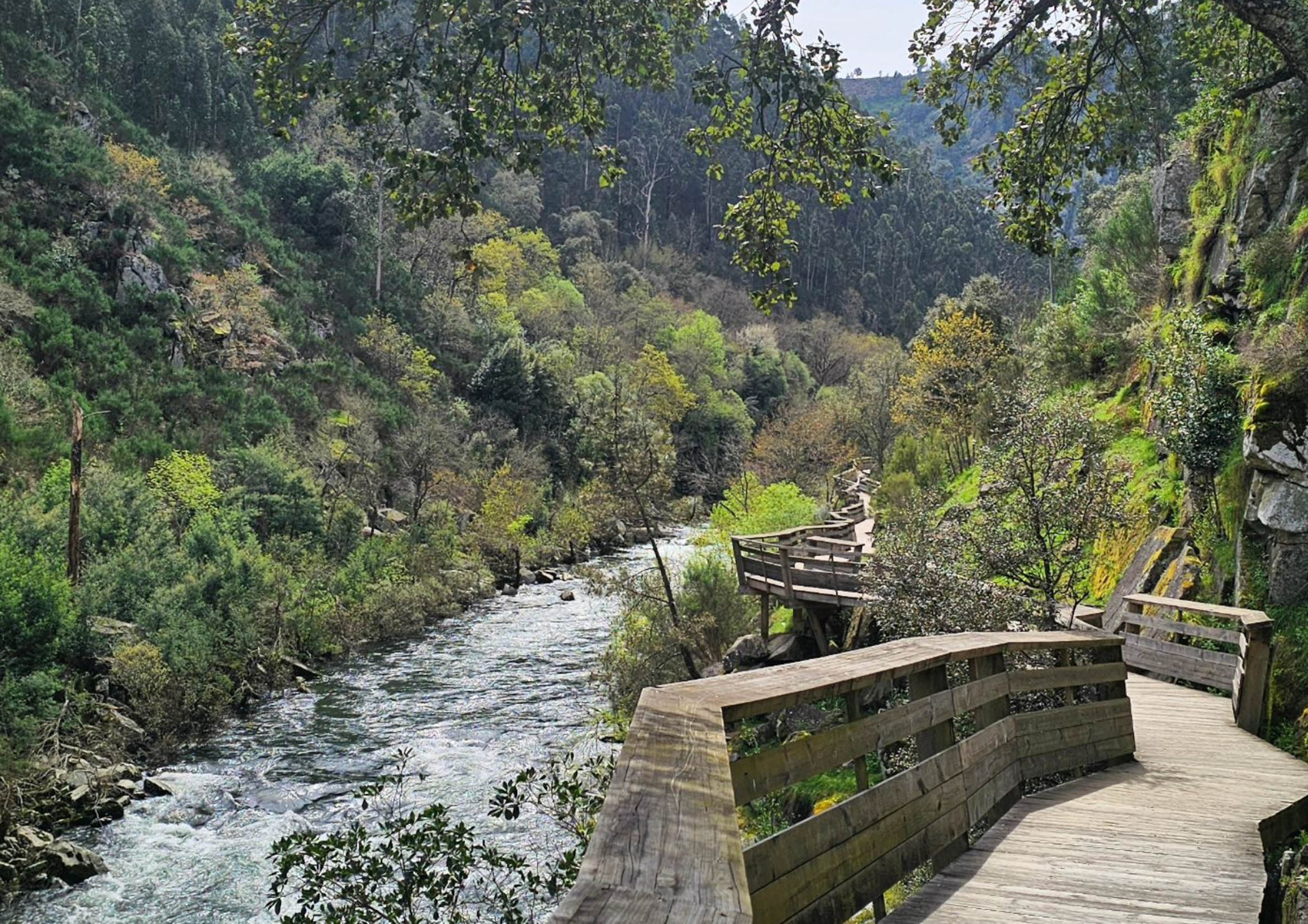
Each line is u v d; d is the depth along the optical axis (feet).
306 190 184.14
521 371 174.40
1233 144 48.47
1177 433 36.32
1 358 92.48
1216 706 29.17
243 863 38.75
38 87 144.66
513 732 56.34
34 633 50.34
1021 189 25.82
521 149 21.36
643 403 186.60
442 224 216.95
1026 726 17.57
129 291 119.03
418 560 103.65
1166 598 34.04
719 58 21.52
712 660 58.18
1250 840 14.89
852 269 388.37
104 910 34.86
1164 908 11.48
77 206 124.26
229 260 148.66
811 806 32.78
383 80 19.11
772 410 244.22
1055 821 15.84
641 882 4.48
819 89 20.59
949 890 12.05
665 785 6.00
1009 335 123.95
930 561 32.99
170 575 71.46
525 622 93.35
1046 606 29.94
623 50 21.24
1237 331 38.52
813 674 10.45
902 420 110.42
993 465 32.58
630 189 366.43
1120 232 72.49
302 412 128.98
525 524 134.41
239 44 19.81
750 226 23.56
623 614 65.62
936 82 25.11
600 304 266.77
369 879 19.20
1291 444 27.27
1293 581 27.22
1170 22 28.55
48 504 76.54
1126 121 25.59
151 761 51.55
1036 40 24.04
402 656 77.87
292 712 61.26
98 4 187.21
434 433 133.80
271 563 82.33
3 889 35.76
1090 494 30.48
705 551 72.69
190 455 98.43
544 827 39.42
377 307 172.24
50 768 44.83
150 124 182.70
